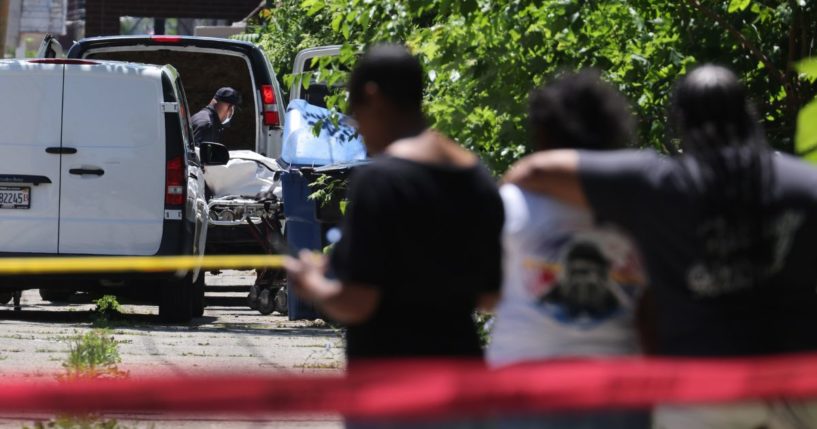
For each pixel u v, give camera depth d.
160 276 33.22
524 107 24.19
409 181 10.77
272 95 47.91
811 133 10.27
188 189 34.53
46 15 131.38
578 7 23.70
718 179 10.60
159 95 33.78
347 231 10.73
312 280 10.79
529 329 10.99
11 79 33.53
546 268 10.97
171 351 28.33
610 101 11.41
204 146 37.62
